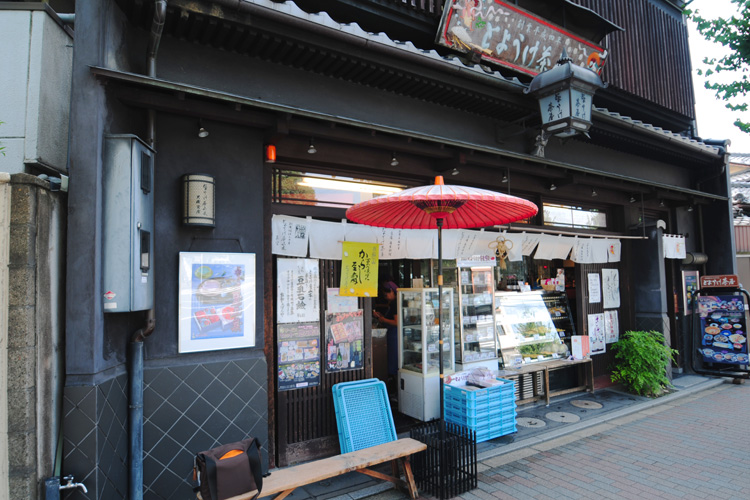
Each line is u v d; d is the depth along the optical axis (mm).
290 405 5445
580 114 6332
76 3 3869
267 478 3955
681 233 11156
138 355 4109
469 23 6285
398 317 6867
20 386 3232
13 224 3293
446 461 4719
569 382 8828
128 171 3820
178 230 4602
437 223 4895
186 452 4359
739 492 4727
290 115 4664
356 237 5902
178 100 4395
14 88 3938
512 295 8211
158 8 3891
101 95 3828
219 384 4578
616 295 9445
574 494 4730
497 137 7523
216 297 4695
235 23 4523
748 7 6754
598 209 9656
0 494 3180
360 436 5270
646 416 7430
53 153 4176
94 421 3500
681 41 10961
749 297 9906
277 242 5328
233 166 4957
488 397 6043
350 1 5719
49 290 3537
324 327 5719
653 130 8648
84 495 3441
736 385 9656
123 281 3750
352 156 5891
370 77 5801
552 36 7262
